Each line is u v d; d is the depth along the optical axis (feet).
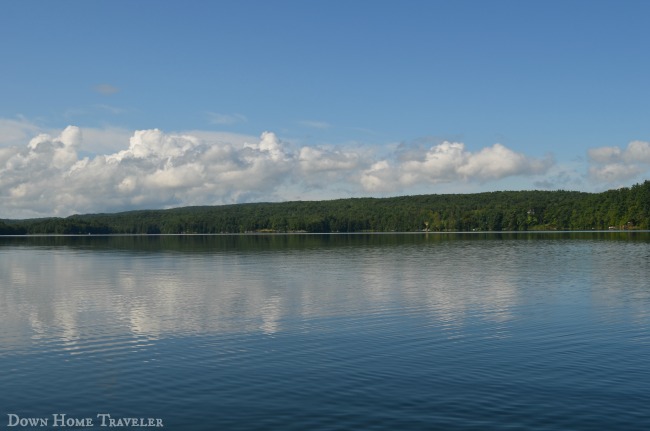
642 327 101.04
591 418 59.77
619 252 307.58
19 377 75.56
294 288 157.89
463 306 124.47
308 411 62.54
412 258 278.87
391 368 77.30
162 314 118.01
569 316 111.86
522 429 57.36
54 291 157.99
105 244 538.88
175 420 61.11
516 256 285.43
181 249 404.36
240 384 71.61
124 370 78.13
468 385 69.97
